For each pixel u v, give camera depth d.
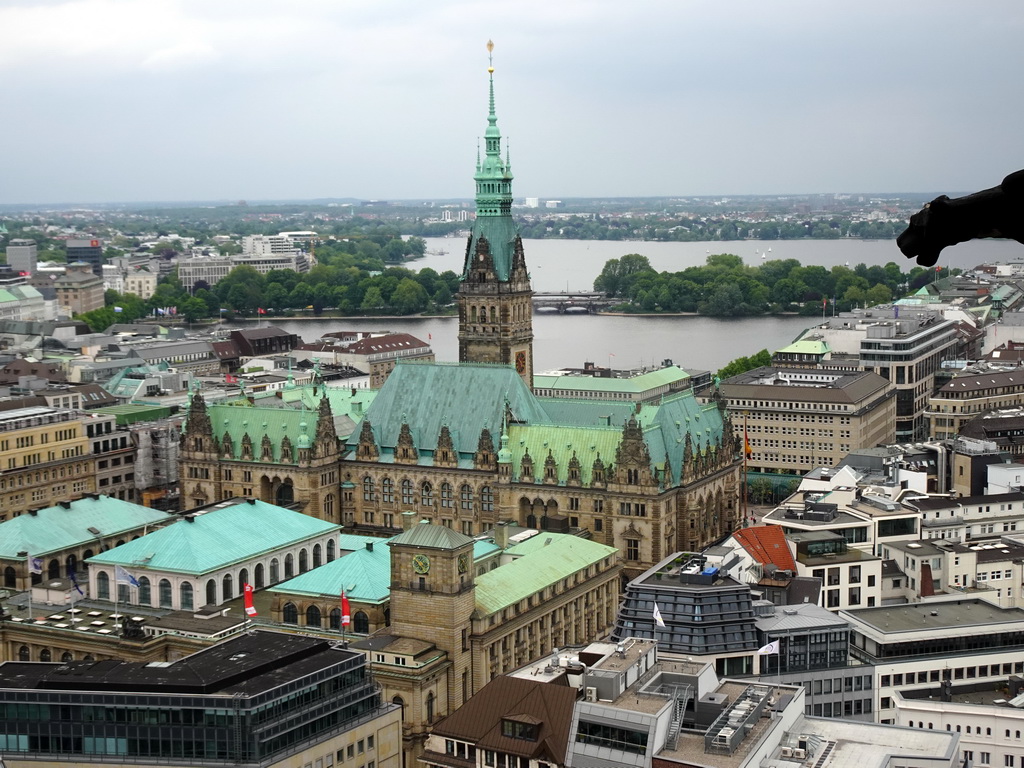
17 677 154.00
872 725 152.00
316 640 166.75
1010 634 188.00
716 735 138.00
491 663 196.00
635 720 138.75
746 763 134.25
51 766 149.50
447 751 158.38
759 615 182.62
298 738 151.88
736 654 174.25
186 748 147.00
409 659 183.12
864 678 179.50
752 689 151.25
